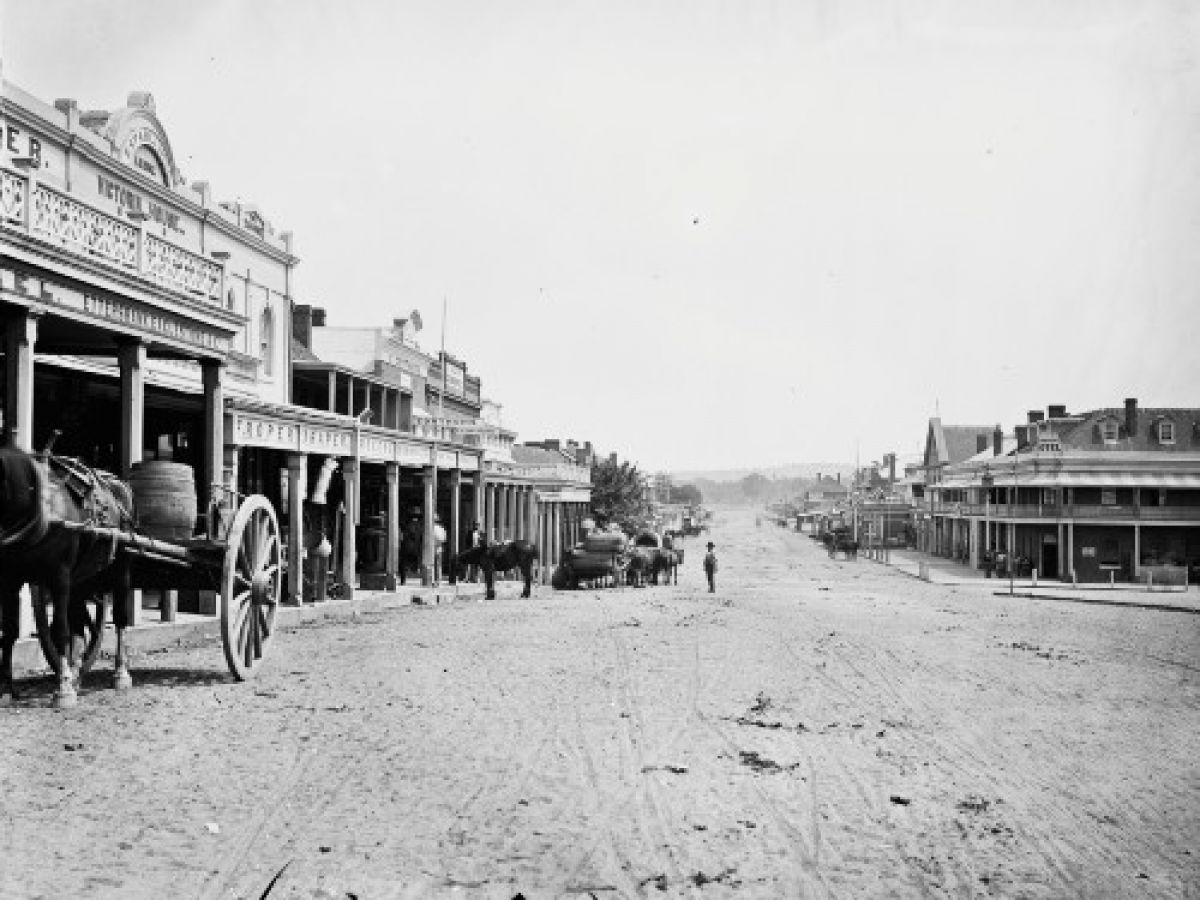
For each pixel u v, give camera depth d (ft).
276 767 32.71
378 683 48.26
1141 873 27.96
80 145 69.51
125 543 42.42
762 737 41.96
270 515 50.08
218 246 91.30
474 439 155.33
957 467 290.76
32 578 38.27
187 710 39.88
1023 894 25.89
